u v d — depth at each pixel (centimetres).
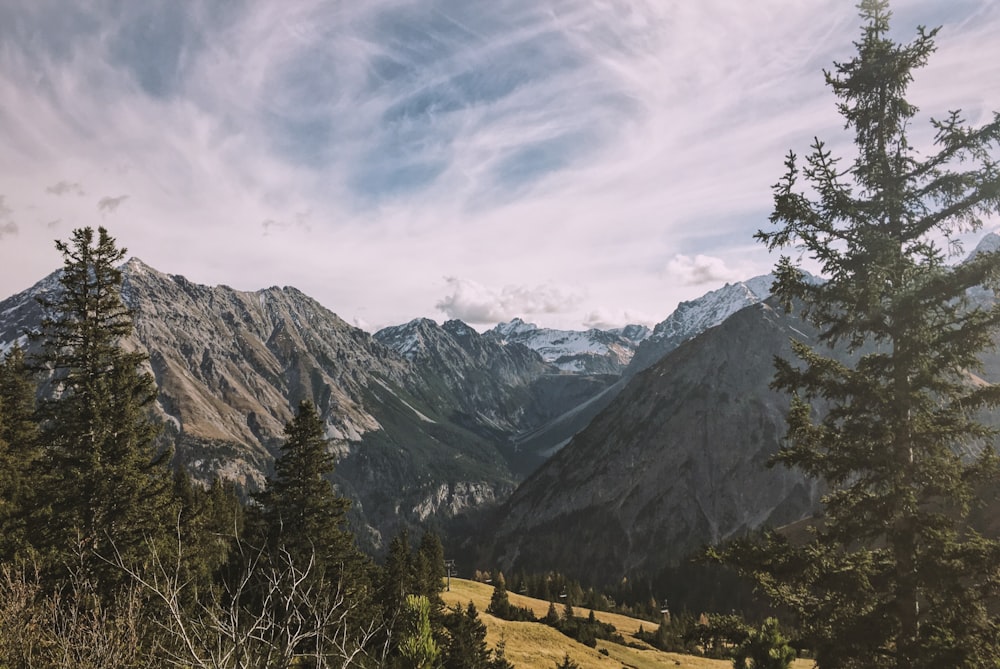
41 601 983
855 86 1103
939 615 935
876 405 1047
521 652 5016
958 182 1007
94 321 2059
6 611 867
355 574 2480
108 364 2116
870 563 1034
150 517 1956
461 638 2291
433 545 6462
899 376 1024
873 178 1087
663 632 7362
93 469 1933
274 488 2692
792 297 1121
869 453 1008
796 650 1027
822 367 1070
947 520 952
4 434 2872
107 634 776
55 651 826
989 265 938
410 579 2141
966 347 980
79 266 2066
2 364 3203
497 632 5609
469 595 8331
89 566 1580
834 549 1059
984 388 973
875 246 1020
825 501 1091
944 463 969
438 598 3034
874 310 1026
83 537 1780
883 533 1012
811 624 1019
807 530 1086
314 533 2536
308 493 2680
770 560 1059
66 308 2061
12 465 2659
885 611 979
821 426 1086
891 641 980
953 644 856
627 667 5319
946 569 910
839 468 1036
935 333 1023
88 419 2019
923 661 868
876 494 1050
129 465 1992
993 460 952
